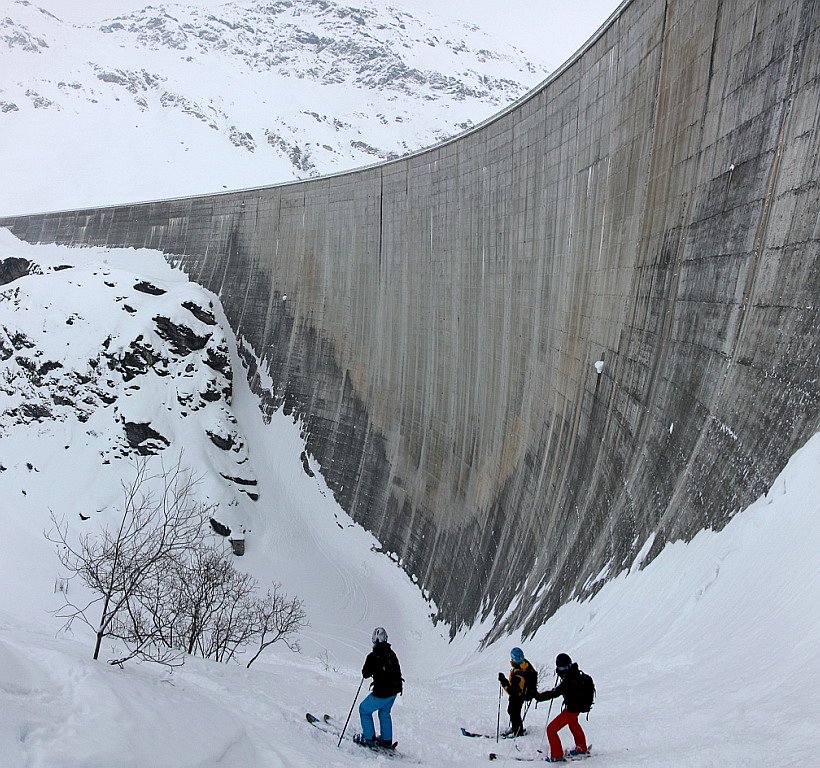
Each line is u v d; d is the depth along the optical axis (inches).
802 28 756.6
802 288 697.0
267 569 1914.4
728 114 895.1
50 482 2117.4
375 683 439.2
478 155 1706.4
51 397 2268.7
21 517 2036.2
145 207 3309.5
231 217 2928.2
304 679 769.6
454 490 1727.4
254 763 347.3
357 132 7706.7
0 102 6643.7
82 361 2273.6
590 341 1242.0
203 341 2413.9
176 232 3157.0
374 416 2138.3
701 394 859.4
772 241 771.4
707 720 406.0
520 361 1503.4
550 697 411.2
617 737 432.5
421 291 1956.2
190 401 2282.2
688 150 991.6
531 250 1492.4
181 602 970.7
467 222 1750.7
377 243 2186.3
